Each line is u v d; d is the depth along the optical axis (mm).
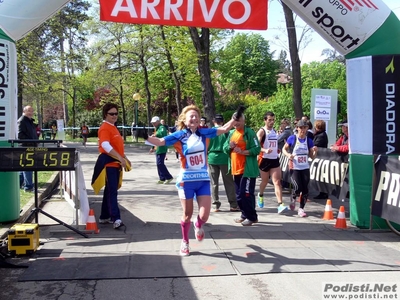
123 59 33188
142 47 30469
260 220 8023
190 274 5082
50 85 31078
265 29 7320
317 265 5414
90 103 52969
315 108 14617
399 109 7090
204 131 5691
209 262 5500
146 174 15227
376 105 7160
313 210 9086
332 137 14625
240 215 8438
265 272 5164
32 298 4438
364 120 7262
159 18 7109
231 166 7805
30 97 39000
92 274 5070
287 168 11148
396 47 7152
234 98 42938
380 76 7121
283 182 11703
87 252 5906
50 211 8648
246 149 7379
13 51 6988
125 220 7879
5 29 6766
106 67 33438
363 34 7098
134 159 21609
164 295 4512
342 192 8844
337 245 6355
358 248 6203
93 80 34969
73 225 7242
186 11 7141
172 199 10156
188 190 5598
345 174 8758
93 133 50312
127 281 4898
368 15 7027
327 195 10500
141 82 35906
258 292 4594
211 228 7312
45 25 26328
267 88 69375
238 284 4816
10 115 7020
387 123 7125
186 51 28516
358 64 7273
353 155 7426
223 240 6543
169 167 17656
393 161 6668
